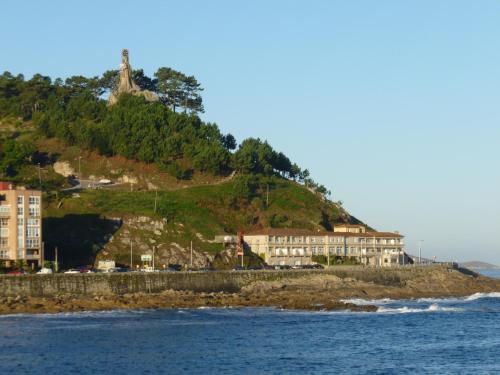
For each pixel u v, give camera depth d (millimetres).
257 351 170125
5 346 171625
